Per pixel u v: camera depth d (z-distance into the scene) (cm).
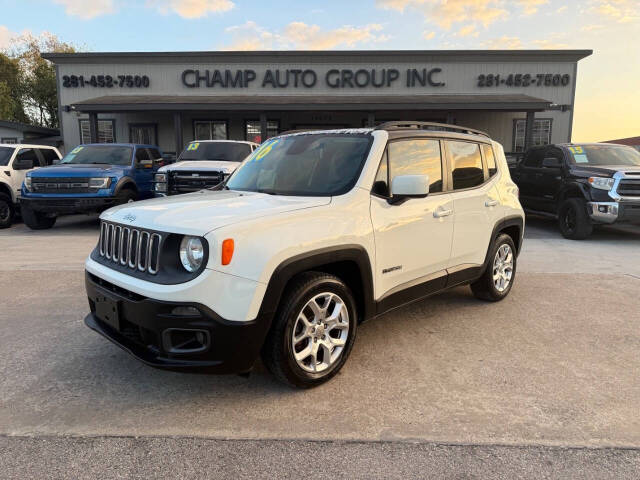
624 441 245
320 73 2014
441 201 391
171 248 266
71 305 475
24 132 2236
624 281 584
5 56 3941
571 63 1986
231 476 217
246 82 2025
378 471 221
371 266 326
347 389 304
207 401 288
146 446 240
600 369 333
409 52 1975
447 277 408
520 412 274
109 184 939
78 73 2055
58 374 322
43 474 217
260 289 260
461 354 360
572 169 930
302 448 239
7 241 871
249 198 325
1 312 452
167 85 2042
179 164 932
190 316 252
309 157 373
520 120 2056
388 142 354
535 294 527
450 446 241
